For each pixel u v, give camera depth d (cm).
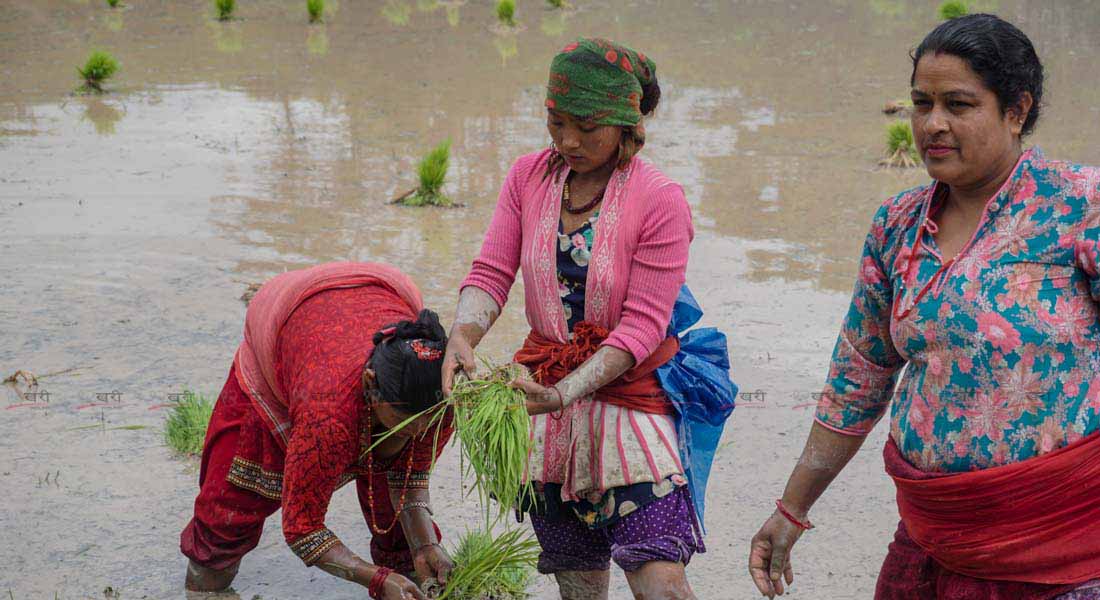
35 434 773
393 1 3050
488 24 2714
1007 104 360
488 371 471
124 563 620
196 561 586
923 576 412
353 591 603
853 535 651
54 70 2184
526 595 594
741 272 1116
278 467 559
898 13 2816
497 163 1565
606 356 465
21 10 2856
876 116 1841
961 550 383
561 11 2883
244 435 556
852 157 1591
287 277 545
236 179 1474
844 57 2319
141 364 892
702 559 626
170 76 2142
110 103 1922
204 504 575
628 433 480
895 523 665
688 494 491
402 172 1519
